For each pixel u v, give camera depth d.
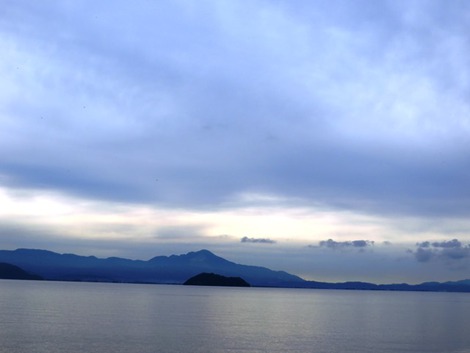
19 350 46.03
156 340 54.59
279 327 74.25
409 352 52.00
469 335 68.56
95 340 53.06
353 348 53.88
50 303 116.56
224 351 49.12
